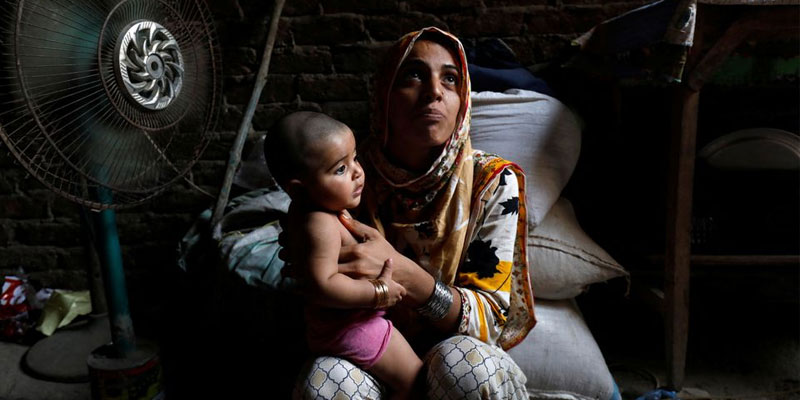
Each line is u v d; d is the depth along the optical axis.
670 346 2.03
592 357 1.79
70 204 2.73
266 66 2.42
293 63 2.58
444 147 1.40
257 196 2.35
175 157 1.92
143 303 2.81
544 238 1.97
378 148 1.48
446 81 1.40
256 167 2.48
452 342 1.28
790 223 2.08
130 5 1.55
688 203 1.94
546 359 1.76
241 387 2.09
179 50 1.71
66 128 1.53
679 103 1.89
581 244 1.99
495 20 2.48
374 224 1.47
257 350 1.89
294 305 1.80
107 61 1.49
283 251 1.39
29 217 2.75
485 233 1.42
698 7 1.74
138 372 1.91
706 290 2.60
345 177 1.23
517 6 2.46
